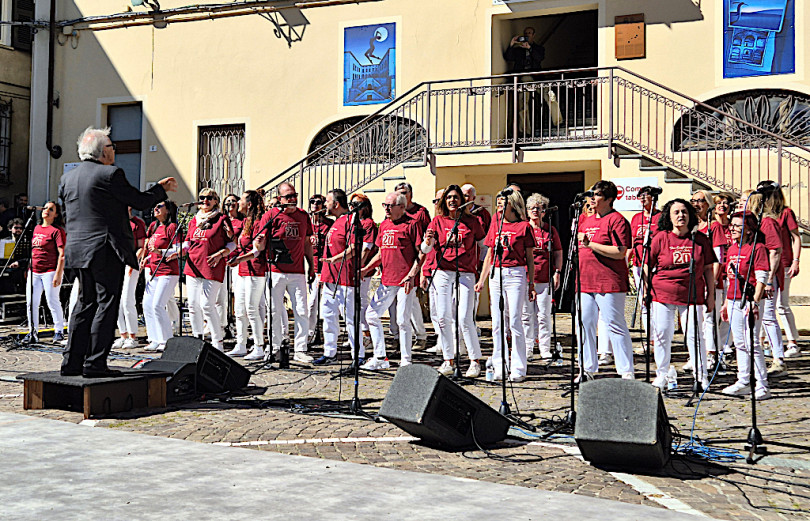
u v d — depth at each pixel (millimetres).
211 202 9312
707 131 12609
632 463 4645
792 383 7449
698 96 12781
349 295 8539
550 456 4957
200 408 6359
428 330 11578
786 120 12312
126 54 16500
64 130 16953
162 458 4641
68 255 6027
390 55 14555
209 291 9227
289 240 8719
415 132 14336
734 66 12602
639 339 10289
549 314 9109
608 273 6816
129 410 6191
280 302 8727
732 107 12656
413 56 14414
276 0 15320
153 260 9562
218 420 5898
